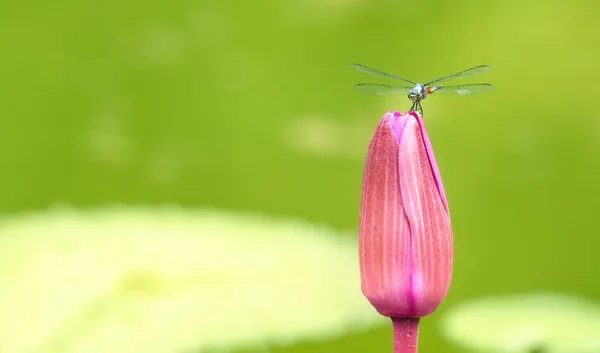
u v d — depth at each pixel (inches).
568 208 73.3
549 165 77.2
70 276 51.4
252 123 85.3
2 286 50.8
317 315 48.8
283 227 62.5
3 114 85.2
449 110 85.0
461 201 73.9
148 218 64.0
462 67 87.7
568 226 71.5
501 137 80.4
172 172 80.1
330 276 53.6
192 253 54.7
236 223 63.7
